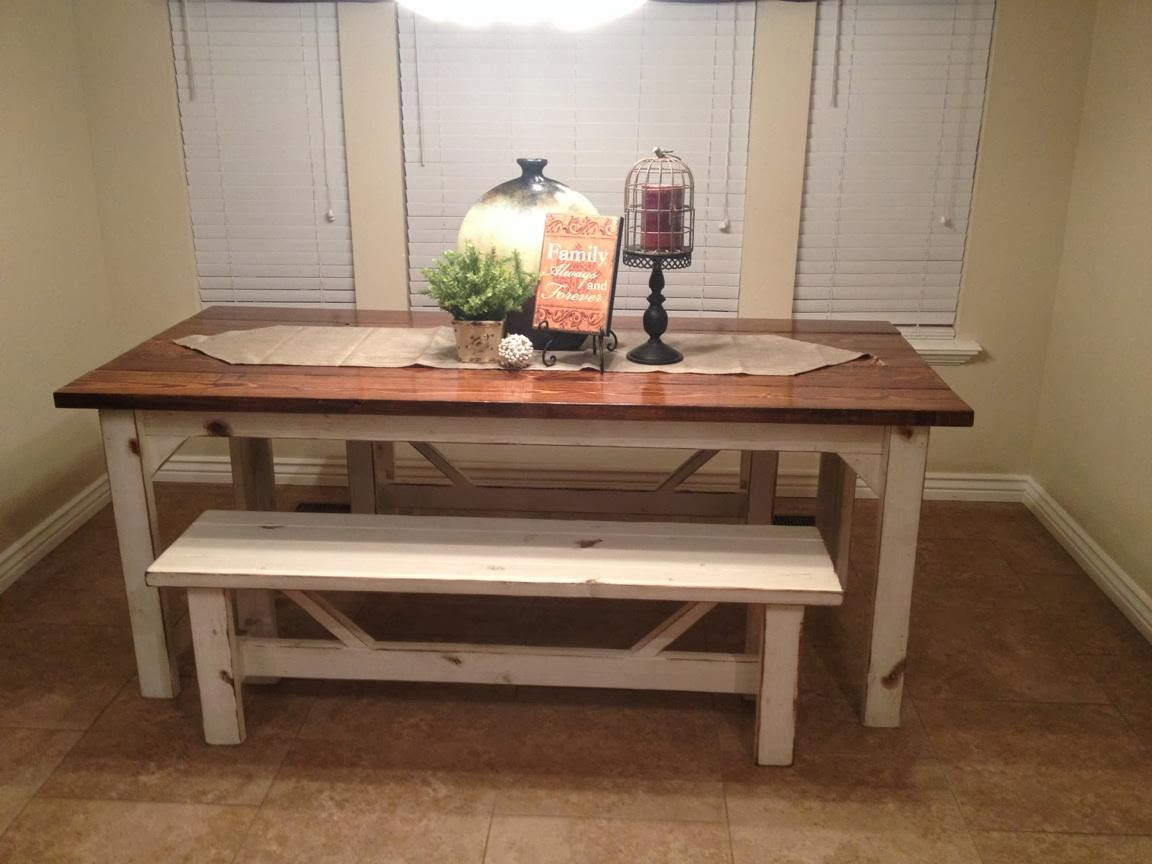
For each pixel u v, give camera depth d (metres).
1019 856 1.97
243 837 2.01
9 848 1.98
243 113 3.30
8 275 2.96
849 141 3.27
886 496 2.17
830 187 3.32
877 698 2.34
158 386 2.21
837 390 2.20
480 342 2.35
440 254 3.43
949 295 3.43
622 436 2.17
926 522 3.46
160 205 3.41
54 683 2.52
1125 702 2.47
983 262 3.37
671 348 2.43
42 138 3.10
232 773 2.20
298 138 3.32
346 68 3.20
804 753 2.27
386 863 1.95
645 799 2.13
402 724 2.37
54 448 3.23
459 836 2.02
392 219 3.35
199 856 1.96
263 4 3.18
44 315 3.15
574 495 3.01
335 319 2.83
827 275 3.42
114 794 2.13
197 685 2.52
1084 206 3.17
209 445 3.70
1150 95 2.76
